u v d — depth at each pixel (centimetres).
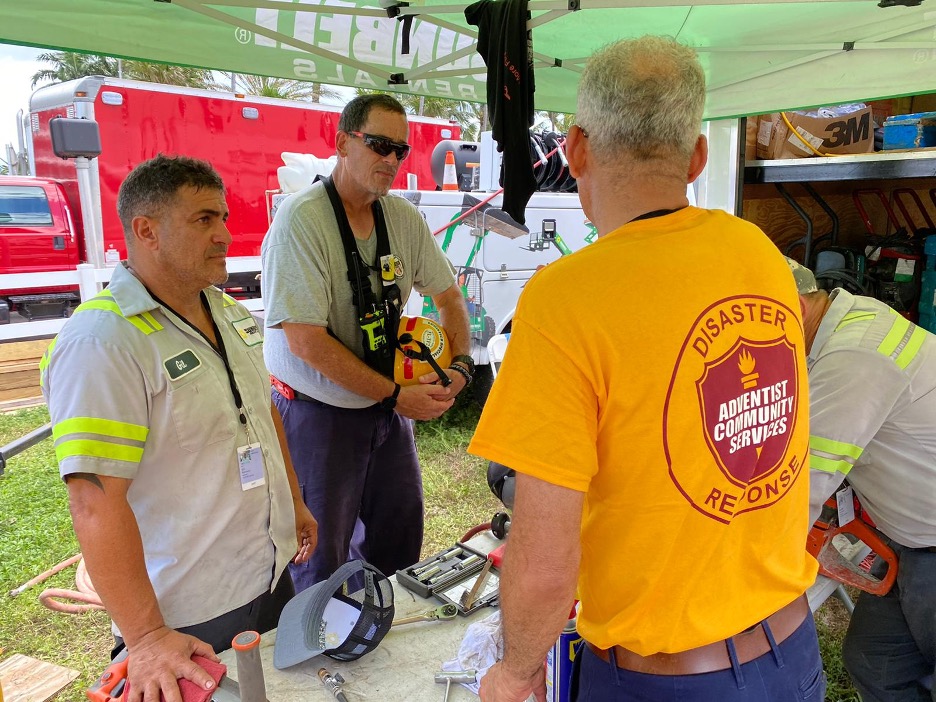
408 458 262
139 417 148
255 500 171
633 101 98
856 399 146
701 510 98
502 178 192
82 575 354
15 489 487
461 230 509
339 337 229
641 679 105
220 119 747
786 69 299
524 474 97
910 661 187
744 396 100
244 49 233
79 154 589
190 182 153
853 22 265
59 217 728
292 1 225
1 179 697
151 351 151
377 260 232
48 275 632
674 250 98
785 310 106
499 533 204
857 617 197
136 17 208
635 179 102
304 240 213
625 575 101
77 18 196
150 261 157
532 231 551
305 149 818
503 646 108
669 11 254
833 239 357
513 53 183
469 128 2073
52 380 144
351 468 240
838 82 285
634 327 93
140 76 1777
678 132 99
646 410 94
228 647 170
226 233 161
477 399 595
